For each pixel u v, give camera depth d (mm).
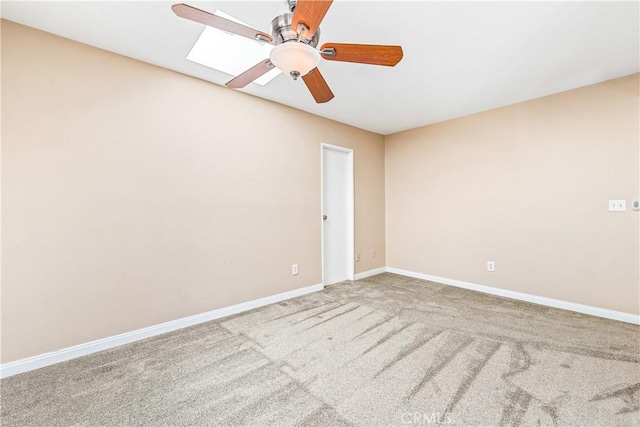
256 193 3025
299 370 1856
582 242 2803
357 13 1716
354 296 3391
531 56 2230
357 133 4223
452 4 1649
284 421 1421
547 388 1641
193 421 1425
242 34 1443
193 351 2104
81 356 2023
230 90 2824
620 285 2598
